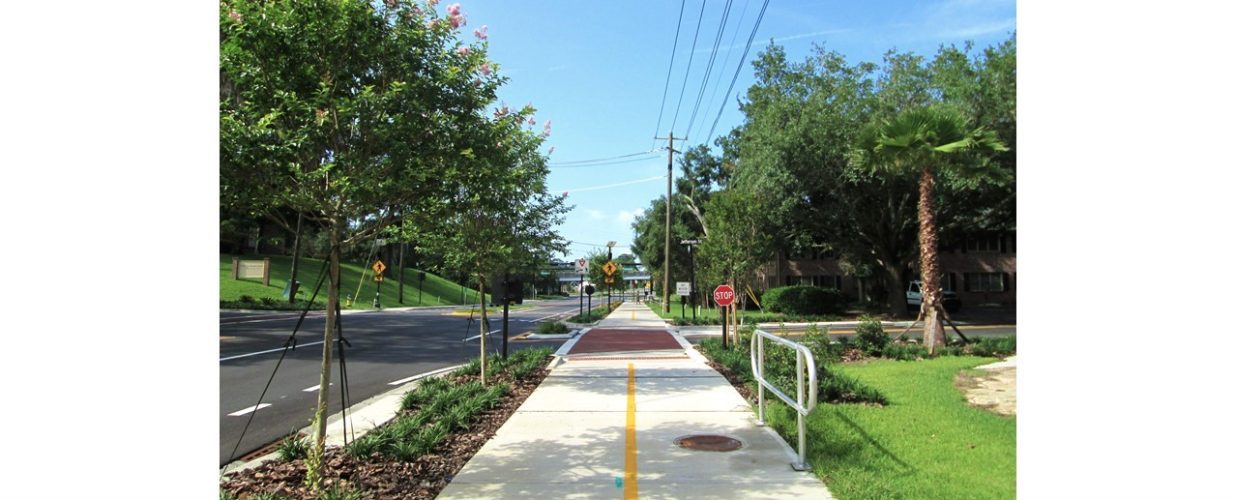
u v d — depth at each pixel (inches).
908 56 1051.9
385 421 304.3
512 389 379.9
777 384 331.3
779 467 216.2
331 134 174.1
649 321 1192.8
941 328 565.6
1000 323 1055.0
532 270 546.9
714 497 187.3
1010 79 906.1
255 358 579.5
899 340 618.8
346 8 174.2
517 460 226.5
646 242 2440.9
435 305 2110.0
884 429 264.1
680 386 388.2
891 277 1229.1
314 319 1111.0
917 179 1038.4
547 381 412.5
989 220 1210.0
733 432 266.2
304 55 175.3
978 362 478.0
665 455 231.8
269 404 365.1
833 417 285.4
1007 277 1732.3
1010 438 249.8
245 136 159.0
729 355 493.4
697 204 2043.6
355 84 188.2
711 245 789.2
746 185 1107.3
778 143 1040.8
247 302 1336.1
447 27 197.0
